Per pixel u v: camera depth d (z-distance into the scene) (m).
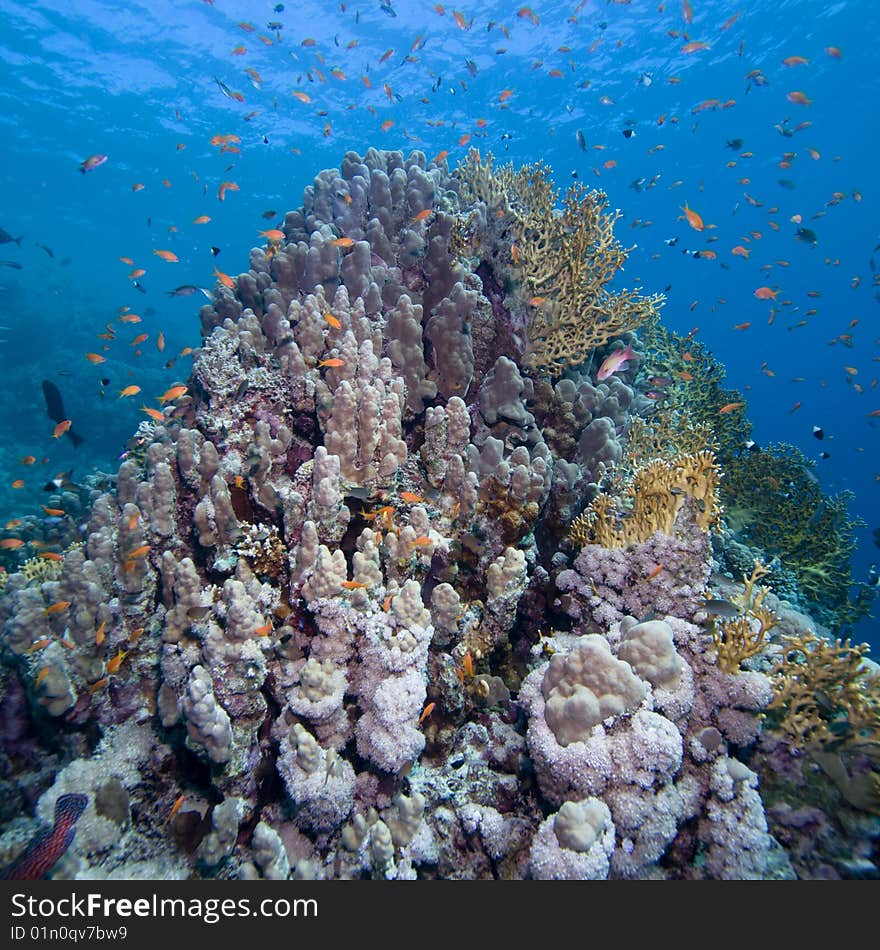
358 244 6.45
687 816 3.16
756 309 78.31
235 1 31.31
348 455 4.37
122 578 4.00
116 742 3.63
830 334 80.38
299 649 3.64
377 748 3.02
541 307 7.20
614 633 3.94
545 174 8.16
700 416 9.87
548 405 6.87
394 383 5.18
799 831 3.30
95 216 63.50
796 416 81.06
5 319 27.08
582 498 6.29
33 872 2.86
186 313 67.31
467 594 4.51
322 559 3.37
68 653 3.66
